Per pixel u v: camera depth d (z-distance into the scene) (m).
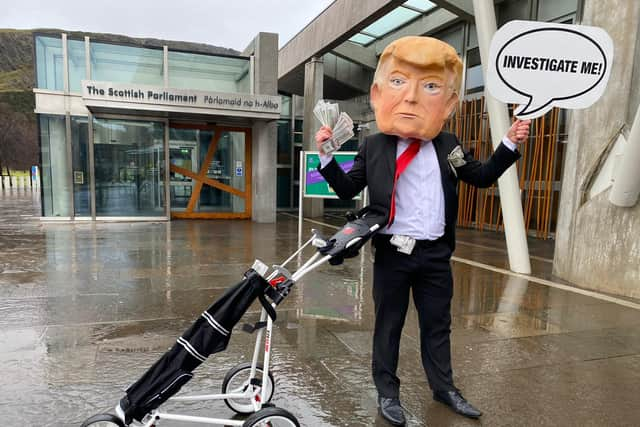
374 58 15.20
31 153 53.56
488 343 3.81
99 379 2.99
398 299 2.66
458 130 12.66
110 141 11.30
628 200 5.18
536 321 4.38
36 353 3.38
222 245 8.24
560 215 6.33
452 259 7.49
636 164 4.86
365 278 5.89
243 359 3.38
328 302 4.82
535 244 9.41
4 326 3.91
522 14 11.11
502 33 2.57
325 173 2.54
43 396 2.76
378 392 2.69
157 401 2.14
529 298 5.18
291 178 16.69
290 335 3.88
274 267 2.36
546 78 2.63
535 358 3.52
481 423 2.61
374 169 2.60
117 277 5.67
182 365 2.15
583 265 5.77
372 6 10.37
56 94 10.68
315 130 13.97
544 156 10.42
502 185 6.61
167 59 11.32
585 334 4.05
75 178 11.12
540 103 2.65
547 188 10.23
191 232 9.88
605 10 5.60
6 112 51.84
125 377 3.02
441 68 2.49
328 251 2.38
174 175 12.39
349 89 17.41
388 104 2.55
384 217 2.50
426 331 2.76
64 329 3.87
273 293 2.31
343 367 3.28
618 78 5.46
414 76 2.49
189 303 4.65
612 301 5.07
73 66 10.80
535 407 2.80
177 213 12.44
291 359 3.40
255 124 12.38
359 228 2.47
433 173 2.59
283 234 9.83
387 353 2.67
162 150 11.68
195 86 11.70
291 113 16.39
